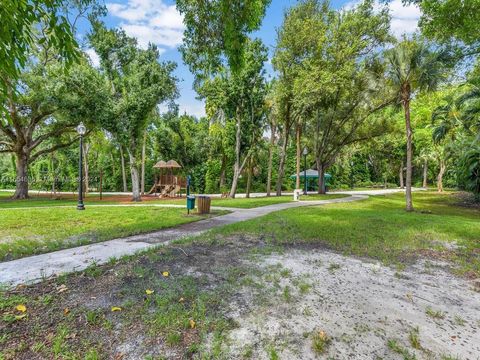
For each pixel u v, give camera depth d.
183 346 2.44
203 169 30.11
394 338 2.64
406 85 13.20
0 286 3.52
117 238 6.64
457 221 9.88
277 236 6.92
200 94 19.75
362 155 44.78
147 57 17.41
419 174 46.12
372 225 8.75
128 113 17.34
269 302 3.30
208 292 3.52
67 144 23.41
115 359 2.25
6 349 2.31
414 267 4.92
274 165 35.25
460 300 3.57
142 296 3.33
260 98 20.09
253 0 4.94
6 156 40.72
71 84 15.77
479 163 18.27
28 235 6.83
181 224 8.80
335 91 18.86
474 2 8.38
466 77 16.17
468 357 2.38
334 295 3.56
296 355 2.35
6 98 2.76
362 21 17.78
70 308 3.00
